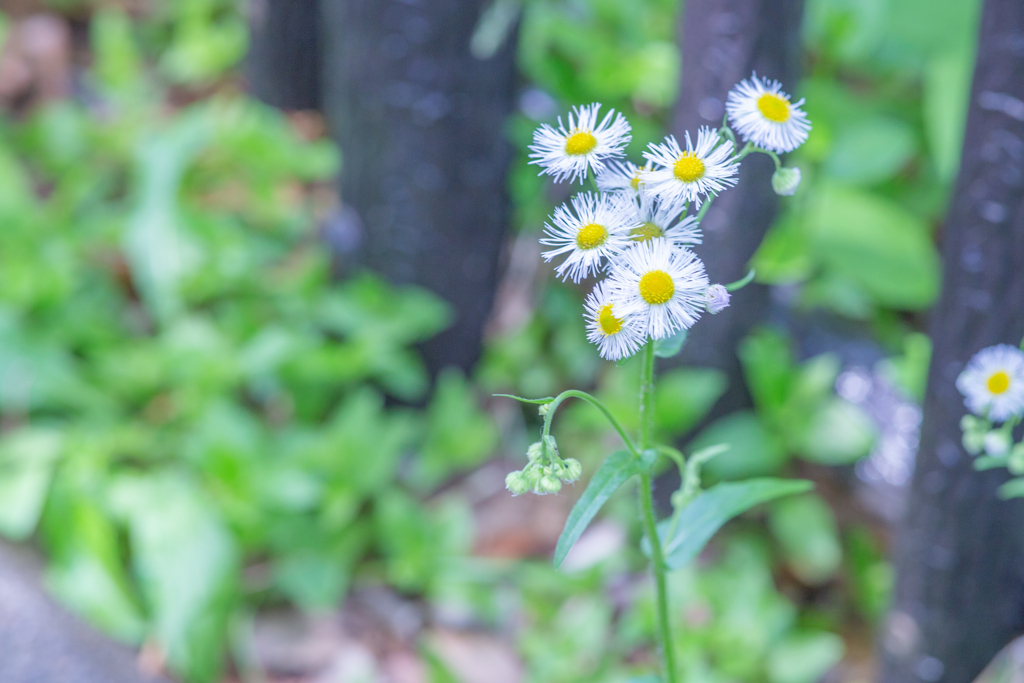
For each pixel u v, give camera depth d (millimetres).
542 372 1435
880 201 1380
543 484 639
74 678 978
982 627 860
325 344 1366
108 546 1091
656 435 1178
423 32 1113
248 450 1137
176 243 1313
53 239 1400
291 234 1497
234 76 1891
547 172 640
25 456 1173
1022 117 753
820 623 1147
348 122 1208
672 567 688
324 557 1164
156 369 1284
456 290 1310
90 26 2016
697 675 993
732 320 1110
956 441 806
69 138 1639
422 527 1178
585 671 1045
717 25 900
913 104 1497
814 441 1160
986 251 774
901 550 878
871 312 1462
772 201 991
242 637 1114
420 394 1372
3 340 1252
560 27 1385
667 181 631
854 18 1350
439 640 1133
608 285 628
